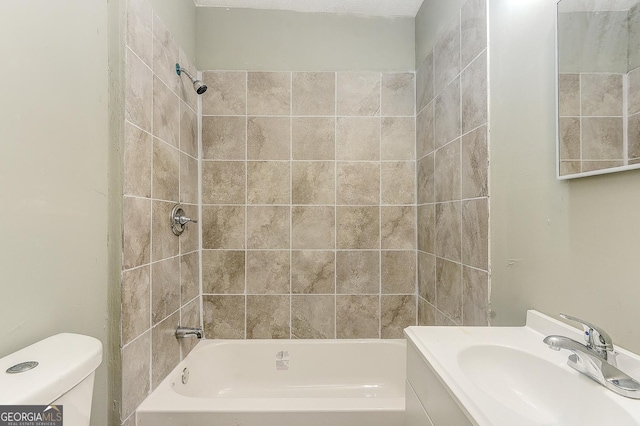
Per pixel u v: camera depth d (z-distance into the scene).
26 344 0.76
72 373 0.67
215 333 1.87
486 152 1.20
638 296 0.67
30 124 0.77
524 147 1.01
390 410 1.15
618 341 0.71
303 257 1.89
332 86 1.91
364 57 1.93
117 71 1.06
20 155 0.75
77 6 0.92
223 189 1.87
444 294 1.55
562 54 0.86
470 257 1.31
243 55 1.89
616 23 0.71
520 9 1.03
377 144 1.92
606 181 0.74
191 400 1.21
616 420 0.56
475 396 0.60
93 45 0.99
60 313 0.86
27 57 0.76
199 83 1.57
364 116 1.92
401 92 1.93
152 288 1.27
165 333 1.39
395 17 1.95
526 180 1.01
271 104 1.89
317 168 1.90
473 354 0.82
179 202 1.55
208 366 1.74
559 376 0.71
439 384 0.70
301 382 1.81
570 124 0.83
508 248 1.09
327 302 1.90
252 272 1.88
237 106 1.88
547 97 0.92
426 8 1.77
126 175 1.08
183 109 1.61
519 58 1.03
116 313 1.06
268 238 1.88
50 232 0.83
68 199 0.89
